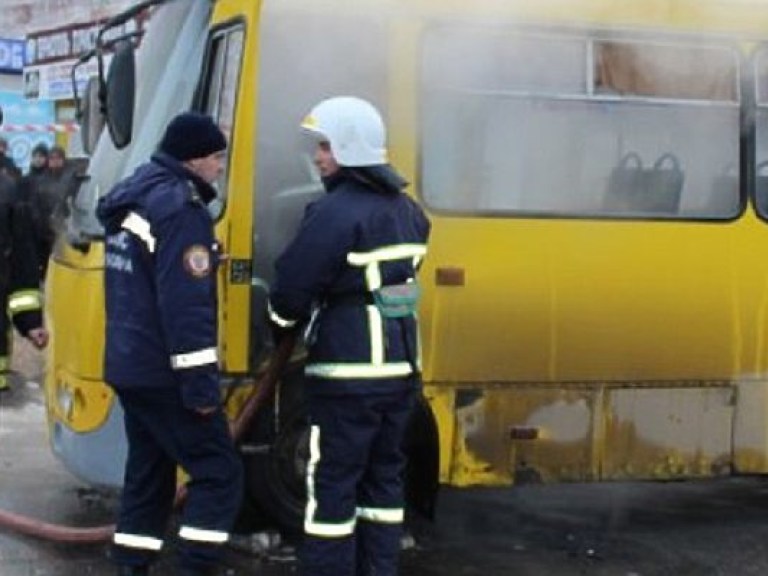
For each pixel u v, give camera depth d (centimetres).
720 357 622
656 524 680
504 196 594
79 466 586
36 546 598
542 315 596
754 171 629
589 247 602
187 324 471
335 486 502
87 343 577
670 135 619
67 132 1620
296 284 493
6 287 819
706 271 619
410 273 508
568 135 604
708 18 624
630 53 613
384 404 502
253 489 581
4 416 893
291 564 586
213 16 582
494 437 592
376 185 499
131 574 514
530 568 593
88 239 587
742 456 629
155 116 602
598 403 606
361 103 505
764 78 633
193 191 482
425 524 659
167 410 489
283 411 574
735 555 624
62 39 1706
